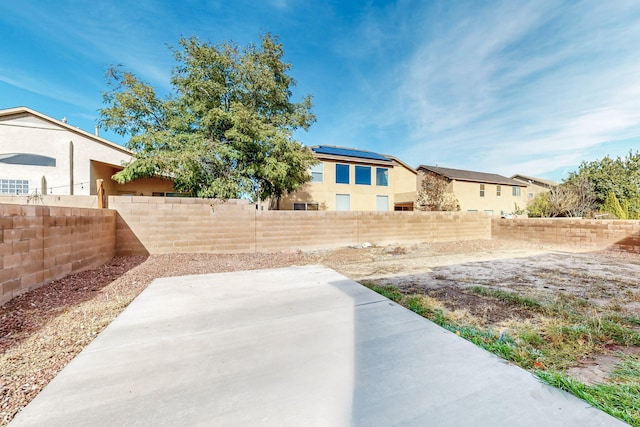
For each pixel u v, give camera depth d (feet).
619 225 28.14
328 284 13.25
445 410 4.63
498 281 16.03
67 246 14.26
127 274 15.98
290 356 6.48
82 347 7.41
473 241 36.29
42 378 5.98
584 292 13.73
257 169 31.68
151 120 31.17
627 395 5.52
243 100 33.32
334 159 54.90
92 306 10.62
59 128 39.22
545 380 5.68
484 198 70.90
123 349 6.82
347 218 30.58
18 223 10.75
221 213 24.43
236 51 31.42
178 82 30.94
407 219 33.91
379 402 4.82
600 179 61.98
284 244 27.27
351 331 7.93
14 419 4.42
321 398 4.93
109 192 45.78
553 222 33.14
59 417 4.46
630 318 10.21
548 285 15.11
